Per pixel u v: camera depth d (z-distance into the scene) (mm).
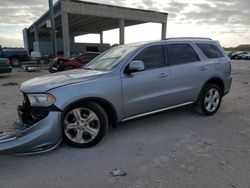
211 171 3053
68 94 3512
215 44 5668
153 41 4629
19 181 2922
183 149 3717
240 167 3135
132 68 3973
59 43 46375
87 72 4234
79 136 3764
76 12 25844
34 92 3477
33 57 26562
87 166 3246
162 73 4492
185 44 5043
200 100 5242
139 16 30703
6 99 7652
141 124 4891
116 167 3201
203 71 5125
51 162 3373
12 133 3344
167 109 4727
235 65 27328
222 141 4004
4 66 13430
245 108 6145
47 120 3402
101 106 3930
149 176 2969
